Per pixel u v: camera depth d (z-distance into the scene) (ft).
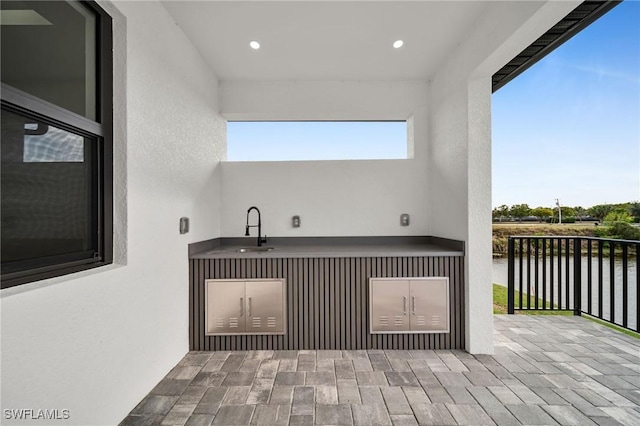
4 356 3.24
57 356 3.94
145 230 6.27
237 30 8.07
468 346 8.34
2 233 3.53
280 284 8.54
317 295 8.63
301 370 7.32
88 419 4.53
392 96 11.14
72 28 4.66
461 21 7.76
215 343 8.55
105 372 4.94
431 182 11.08
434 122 10.71
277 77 10.81
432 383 6.68
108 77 5.44
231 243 11.15
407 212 11.23
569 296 11.34
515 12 6.18
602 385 6.54
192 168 8.74
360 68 10.23
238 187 11.25
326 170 11.28
